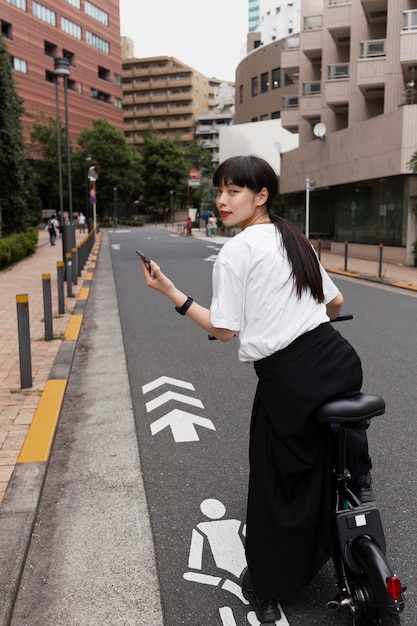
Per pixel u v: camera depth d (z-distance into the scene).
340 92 25.78
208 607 2.38
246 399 5.18
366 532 1.99
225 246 2.03
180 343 7.50
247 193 2.06
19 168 27.11
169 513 3.16
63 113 77.31
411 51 20.25
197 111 110.19
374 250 21.28
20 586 2.53
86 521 3.09
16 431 4.16
